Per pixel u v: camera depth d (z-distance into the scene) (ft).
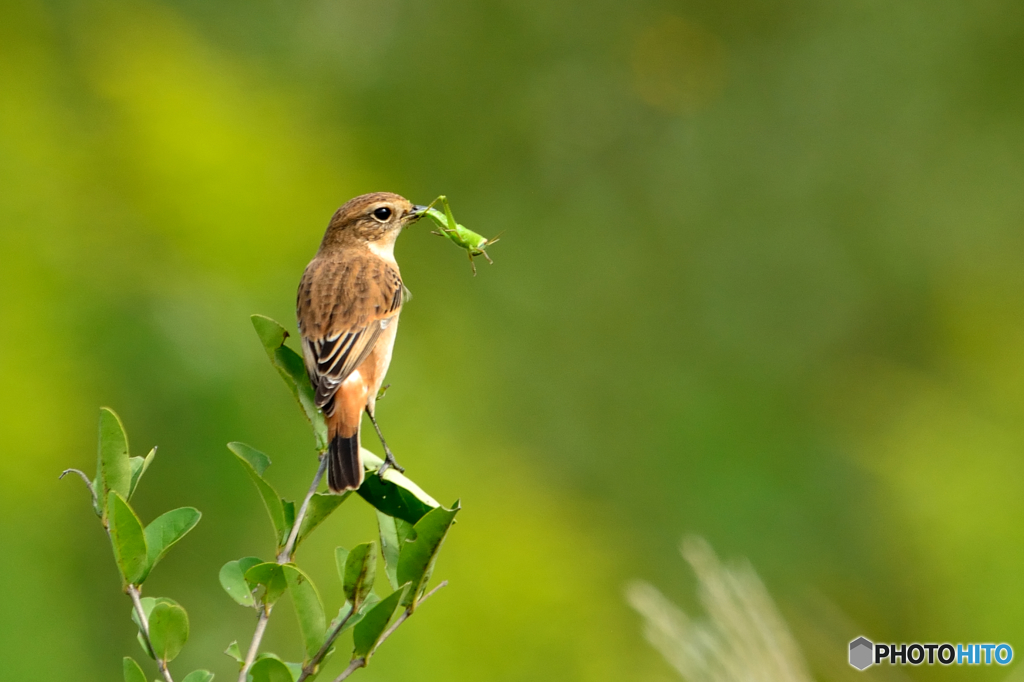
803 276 55.52
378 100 56.54
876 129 57.16
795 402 52.24
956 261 55.21
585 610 39.58
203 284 40.52
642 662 38.65
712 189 56.95
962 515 38.14
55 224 40.37
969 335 52.70
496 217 55.42
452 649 36.19
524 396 50.52
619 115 57.77
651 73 58.18
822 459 47.80
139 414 36.29
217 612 34.32
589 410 51.06
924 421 45.75
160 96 47.09
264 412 37.14
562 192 56.59
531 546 40.55
